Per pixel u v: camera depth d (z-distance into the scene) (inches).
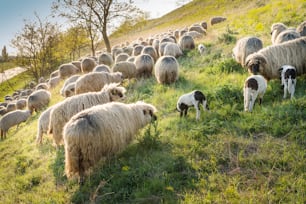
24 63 1529.3
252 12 804.0
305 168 193.5
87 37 1581.0
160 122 302.2
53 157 313.3
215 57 522.9
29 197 246.2
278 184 185.6
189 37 679.7
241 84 339.9
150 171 224.4
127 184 217.6
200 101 287.7
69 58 1873.8
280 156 210.4
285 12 660.7
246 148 228.8
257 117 262.1
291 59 321.1
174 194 196.4
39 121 354.9
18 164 333.7
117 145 247.6
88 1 1216.2
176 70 435.8
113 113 247.9
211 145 239.0
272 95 305.4
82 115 235.1
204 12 2009.1
